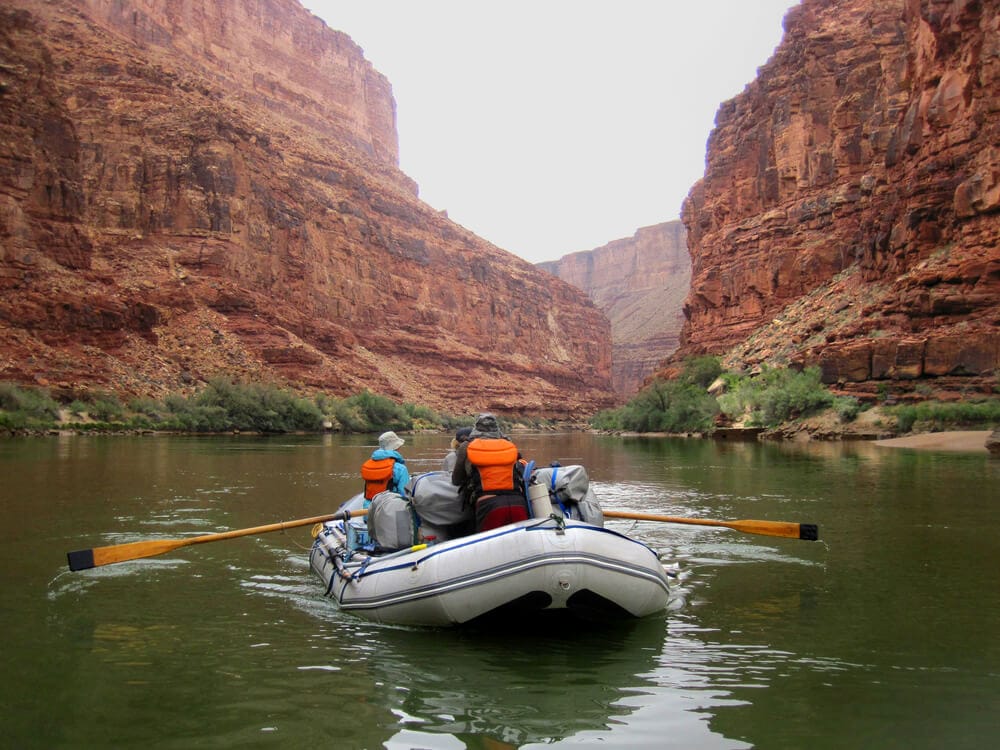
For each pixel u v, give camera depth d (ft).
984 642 21.83
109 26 402.11
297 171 383.65
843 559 33.22
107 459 87.25
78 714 17.04
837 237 233.35
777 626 23.58
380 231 414.00
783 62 282.97
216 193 272.10
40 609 25.77
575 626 23.73
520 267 575.38
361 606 24.93
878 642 21.90
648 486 63.46
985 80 142.82
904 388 137.69
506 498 24.07
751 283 260.83
